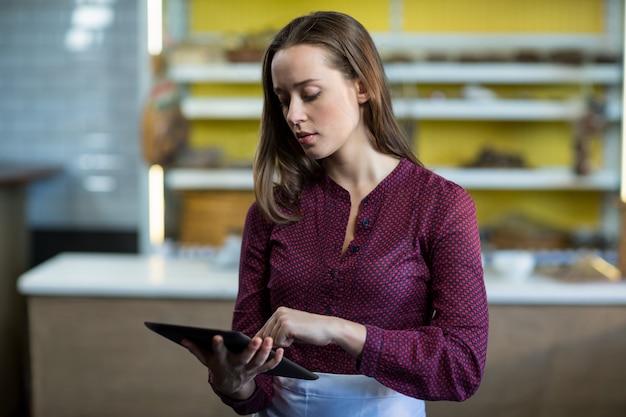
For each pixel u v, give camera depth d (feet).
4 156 21.54
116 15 21.18
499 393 10.94
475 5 18.10
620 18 17.70
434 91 18.06
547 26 18.01
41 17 21.22
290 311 5.00
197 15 18.39
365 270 5.31
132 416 11.51
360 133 5.55
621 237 11.37
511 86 18.12
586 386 10.90
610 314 10.85
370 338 4.98
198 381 11.44
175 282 11.34
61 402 11.53
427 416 10.98
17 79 21.42
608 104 16.98
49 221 21.62
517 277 11.21
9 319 15.08
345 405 5.55
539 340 10.87
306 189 5.70
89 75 21.35
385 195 5.51
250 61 17.30
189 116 17.89
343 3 18.26
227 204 16.30
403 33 18.06
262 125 5.75
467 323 5.16
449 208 5.34
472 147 18.33
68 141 21.53
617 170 17.43
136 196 21.58
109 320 11.41
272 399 5.80
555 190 18.26
